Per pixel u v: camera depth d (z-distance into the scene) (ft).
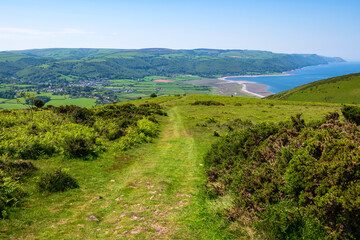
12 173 30.60
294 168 22.02
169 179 38.40
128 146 57.57
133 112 108.68
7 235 19.44
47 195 28.63
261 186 24.71
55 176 31.32
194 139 73.15
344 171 18.37
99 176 38.24
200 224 22.50
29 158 39.83
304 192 20.53
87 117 81.20
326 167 20.03
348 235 16.46
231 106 188.44
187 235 20.49
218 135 77.51
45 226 21.79
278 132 34.86
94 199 29.25
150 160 50.37
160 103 214.48
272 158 30.09
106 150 52.19
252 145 36.52
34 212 24.13
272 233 19.31
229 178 30.25
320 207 18.20
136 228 21.80
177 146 64.08
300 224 18.94
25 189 28.45
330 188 18.56
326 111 144.46
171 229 21.59
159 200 29.25
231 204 24.90
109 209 26.50
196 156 54.13
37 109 95.66
